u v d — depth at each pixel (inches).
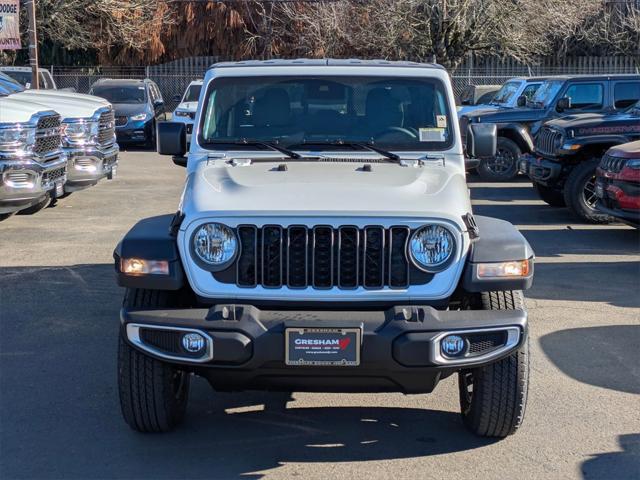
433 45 1180.5
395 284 187.6
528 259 188.5
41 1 1235.2
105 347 273.6
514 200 595.8
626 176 416.5
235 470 189.5
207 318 179.9
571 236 464.1
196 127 238.8
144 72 1428.4
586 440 205.2
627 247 434.0
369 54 1241.4
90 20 1338.6
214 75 242.7
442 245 186.9
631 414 221.0
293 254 187.0
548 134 525.3
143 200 575.2
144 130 948.0
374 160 230.2
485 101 916.6
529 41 1203.2
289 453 198.4
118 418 217.8
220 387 189.2
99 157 534.3
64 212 521.7
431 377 183.0
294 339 176.4
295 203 189.3
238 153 233.6
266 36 1379.2
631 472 188.4
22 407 224.2
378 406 228.4
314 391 188.5
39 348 271.9
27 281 355.3
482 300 193.5
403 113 239.8
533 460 194.4
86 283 352.5
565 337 285.7
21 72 884.0
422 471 188.7
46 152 451.5
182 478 185.5
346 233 186.7
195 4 1407.5
